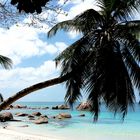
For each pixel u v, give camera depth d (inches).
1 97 698.2
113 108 538.6
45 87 393.7
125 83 521.0
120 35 553.3
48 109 3053.6
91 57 508.7
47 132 1214.3
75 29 540.1
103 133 1212.5
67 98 521.7
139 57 561.3
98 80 490.0
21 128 1336.1
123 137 1119.0
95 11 520.4
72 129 1325.0
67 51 535.8
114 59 510.6
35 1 166.9
